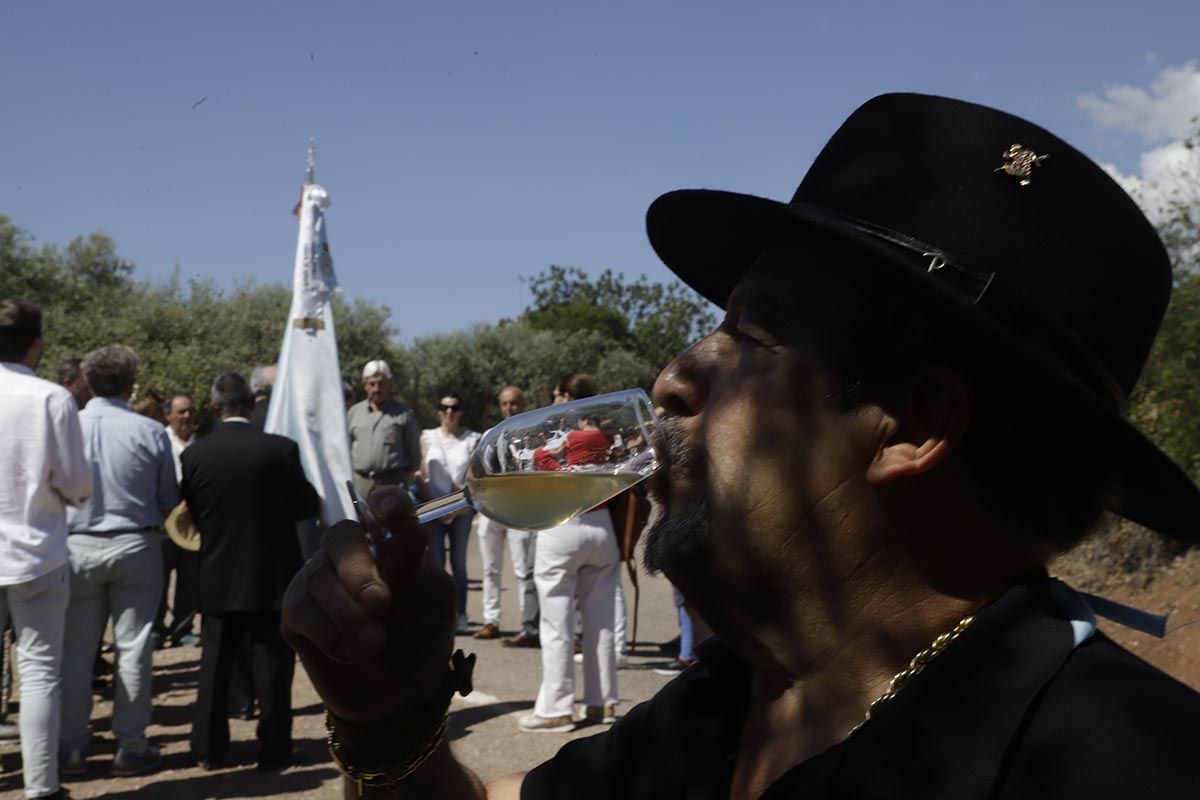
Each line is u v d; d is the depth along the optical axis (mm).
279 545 5402
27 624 4598
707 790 1066
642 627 9195
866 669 988
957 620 977
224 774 5270
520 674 7074
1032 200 960
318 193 6539
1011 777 851
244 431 5430
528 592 8234
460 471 8789
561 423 1388
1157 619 1023
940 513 979
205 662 5371
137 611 5316
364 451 8531
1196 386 8188
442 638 1165
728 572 1022
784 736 1029
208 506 5328
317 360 6426
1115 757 824
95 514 5199
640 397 1388
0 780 5156
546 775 1230
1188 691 868
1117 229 978
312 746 5738
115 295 39094
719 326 1104
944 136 1001
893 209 994
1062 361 944
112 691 7242
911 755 878
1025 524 981
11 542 4500
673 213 1212
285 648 5398
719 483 1018
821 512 985
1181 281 8422
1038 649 897
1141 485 1007
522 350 50688
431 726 1169
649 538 1073
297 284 6461
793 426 996
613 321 71438
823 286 1009
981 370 958
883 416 973
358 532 1062
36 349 4711
